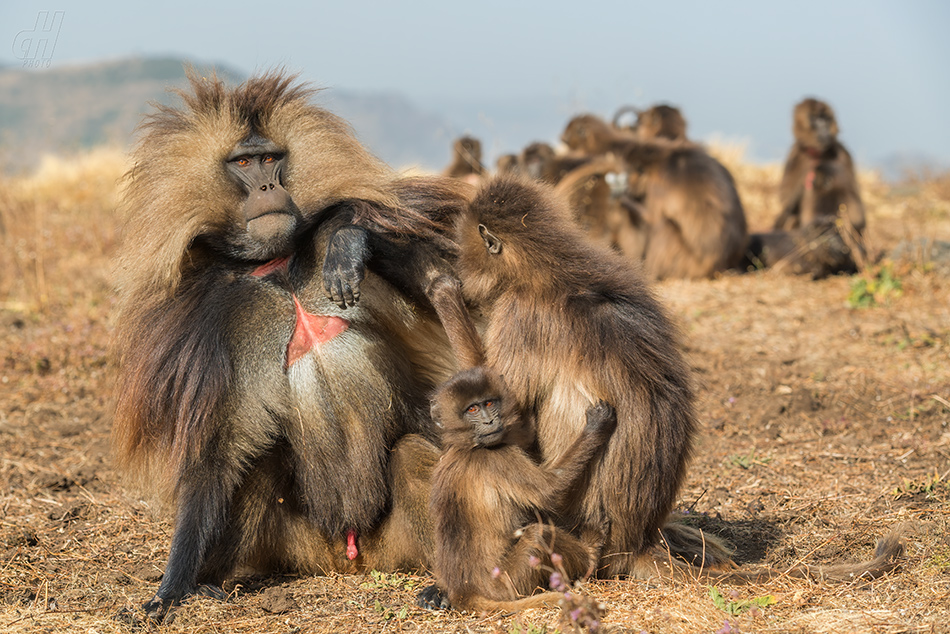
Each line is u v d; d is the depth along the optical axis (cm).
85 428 2011
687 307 2833
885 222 4259
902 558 1195
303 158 1288
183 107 1308
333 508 1274
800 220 3791
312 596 1210
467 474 1102
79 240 3734
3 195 4203
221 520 1217
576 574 1141
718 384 2170
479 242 1203
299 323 1258
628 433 1141
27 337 2555
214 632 1109
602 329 1150
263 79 1304
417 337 1345
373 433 1261
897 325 2492
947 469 1580
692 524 1433
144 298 1284
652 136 4319
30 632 1110
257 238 1238
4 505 1584
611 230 3716
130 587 1267
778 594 1115
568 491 1120
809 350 2386
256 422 1228
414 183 1391
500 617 1062
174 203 1247
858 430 1842
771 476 1628
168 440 1236
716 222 3391
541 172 3934
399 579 1238
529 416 1160
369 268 1305
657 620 1030
